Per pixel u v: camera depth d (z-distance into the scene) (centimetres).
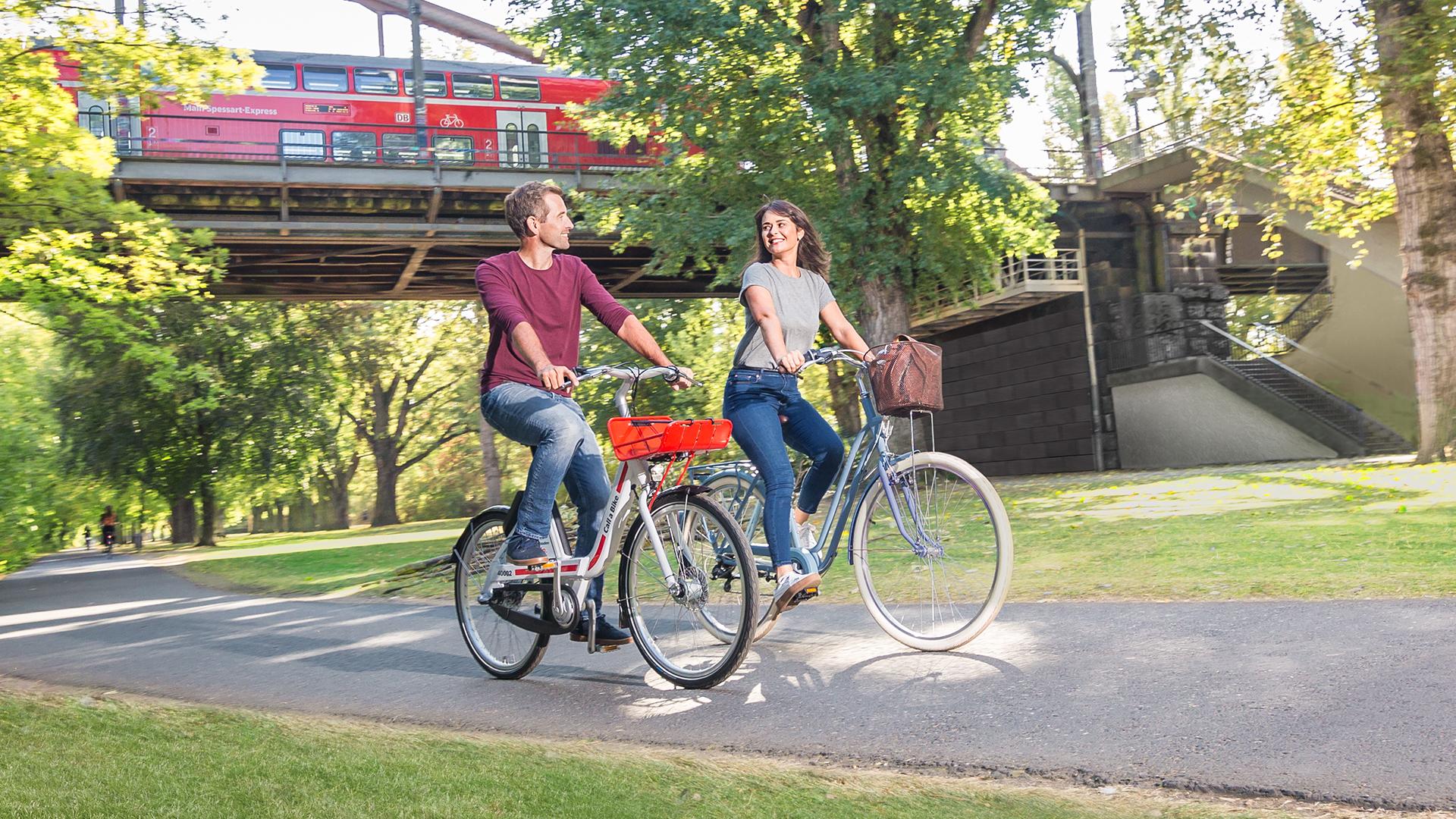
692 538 412
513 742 330
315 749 307
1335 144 1650
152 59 1545
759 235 451
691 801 261
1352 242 2245
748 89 1689
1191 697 336
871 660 432
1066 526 998
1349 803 247
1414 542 658
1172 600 523
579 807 250
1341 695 324
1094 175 2591
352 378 4456
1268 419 2222
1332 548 662
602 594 430
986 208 1862
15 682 527
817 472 454
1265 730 299
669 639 418
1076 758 290
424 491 6581
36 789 260
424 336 5066
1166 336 2489
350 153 2397
